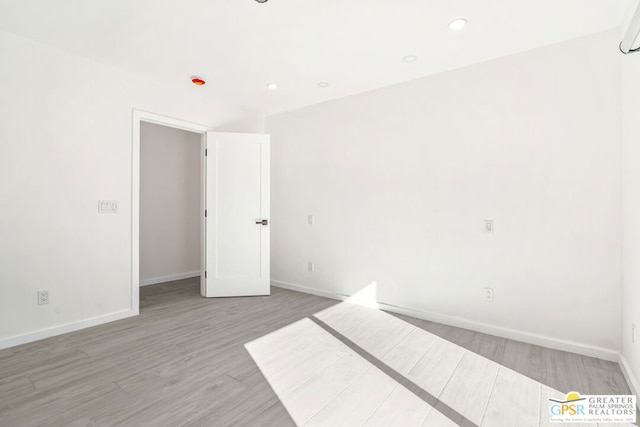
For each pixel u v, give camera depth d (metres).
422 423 1.56
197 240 5.08
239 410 1.65
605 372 2.05
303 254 4.03
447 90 2.93
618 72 2.19
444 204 2.94
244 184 3.82
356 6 2.01
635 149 1.85
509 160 2.61
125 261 3.05
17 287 2.43
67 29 2.33
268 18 2.16
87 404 1.69
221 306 3.42
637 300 1.83
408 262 3.16
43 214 2.55
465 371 2.07
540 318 2.49
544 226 2.46
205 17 2.15
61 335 2.61
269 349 2.37
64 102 2.66
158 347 2.39
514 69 2.59
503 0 1.94
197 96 3.63
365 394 1.81
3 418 1.57
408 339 2.57
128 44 2.54
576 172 2.34
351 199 3.57
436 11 2.05
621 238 2.19
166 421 1.56
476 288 2.77
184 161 4.91
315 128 3.90
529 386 1.90
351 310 3.30
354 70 2.95
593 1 1.94
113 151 2.96
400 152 3.21
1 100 2.35
